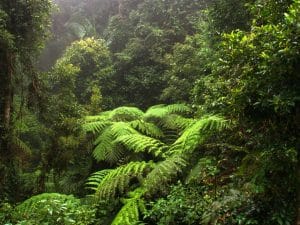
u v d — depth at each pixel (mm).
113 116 7125
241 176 3654
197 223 3789
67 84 6434
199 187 4199
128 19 10492
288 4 2861
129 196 4984
